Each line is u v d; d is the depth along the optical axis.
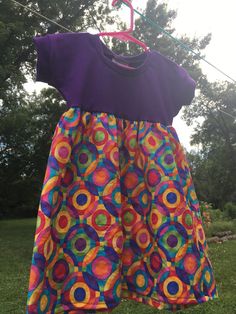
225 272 6.68
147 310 4.51
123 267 2.06
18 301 5.01
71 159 1.98
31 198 23.52
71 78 2.02
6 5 12.96
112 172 2.00
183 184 2.17
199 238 2.12
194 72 17.31
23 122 18.73
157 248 2.03
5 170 20.17
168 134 2.20
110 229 1.94
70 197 1.96
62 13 14.57
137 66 2.28
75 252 1.91
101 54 2.09
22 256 9.46
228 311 4.52
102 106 2.06
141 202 2.11
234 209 18.36
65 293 1.85
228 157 28.88
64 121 1.97
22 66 15.08
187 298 1.97
